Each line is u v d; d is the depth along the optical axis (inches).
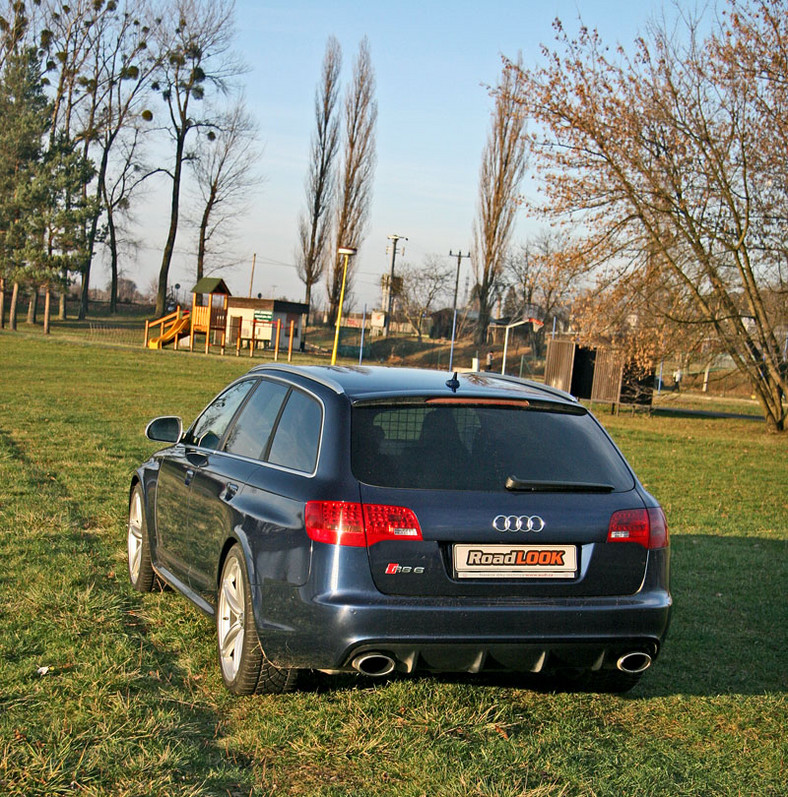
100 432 611.8
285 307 2469.2
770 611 271.0
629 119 975.0
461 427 175.3
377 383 185.2
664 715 180.9
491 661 164.2
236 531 181.3
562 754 155.5
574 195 1003.9
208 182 2957.7
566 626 163.9
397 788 139.7
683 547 376.8
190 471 218.7
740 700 190.7
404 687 182.9
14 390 890.7
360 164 2869.1
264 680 173.6
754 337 1042.7
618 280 1019.9
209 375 1312.7
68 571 252.2
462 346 2721.5
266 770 144.8
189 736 155.6
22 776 133.4
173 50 2719.0
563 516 167.3
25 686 169.8
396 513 161.0
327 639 159.3
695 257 992.2
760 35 940.6
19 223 2244.1
